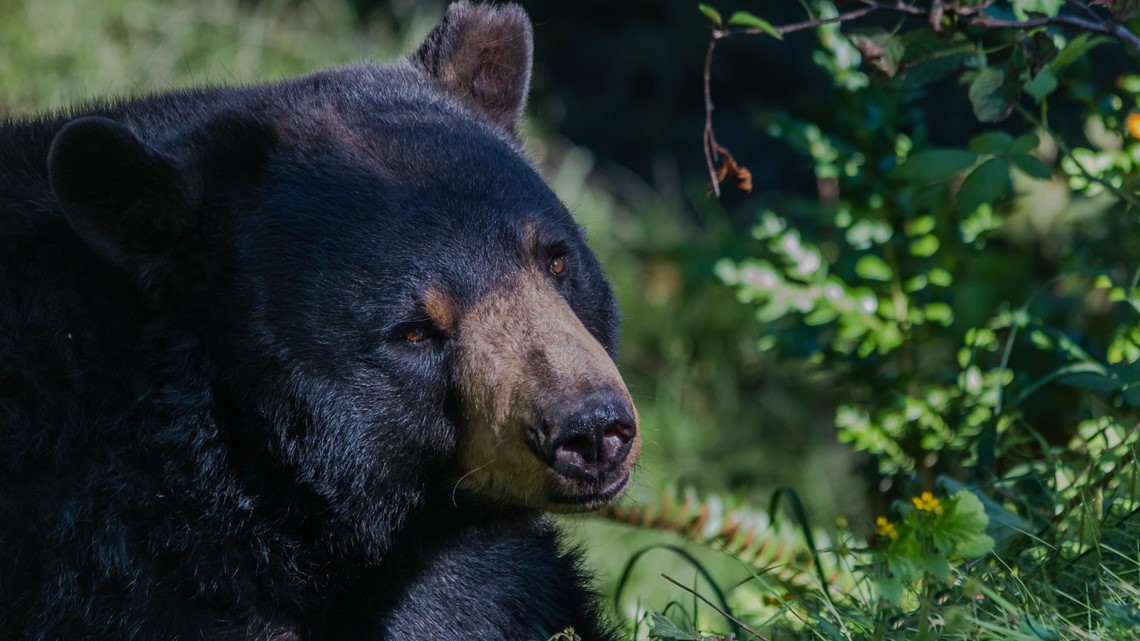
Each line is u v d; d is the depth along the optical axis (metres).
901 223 10.79
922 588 7.23
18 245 7.37
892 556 6.55
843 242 11.82
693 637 6.96
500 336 7.08
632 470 7.16
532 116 21.45
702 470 16.80
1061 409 9.77
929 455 10.04
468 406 7.13
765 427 17.38
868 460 11.15
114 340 7.38
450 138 7.57
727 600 9.36
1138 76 9.35
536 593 8.58
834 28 10.90
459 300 7.11
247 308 7.25
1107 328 10.37
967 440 9.66
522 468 7.07
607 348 8.14
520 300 7.16
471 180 7.34
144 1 17.73
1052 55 8.13
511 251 7.25
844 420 10.39
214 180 7.41
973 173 8.33
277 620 7.77
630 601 13.38
